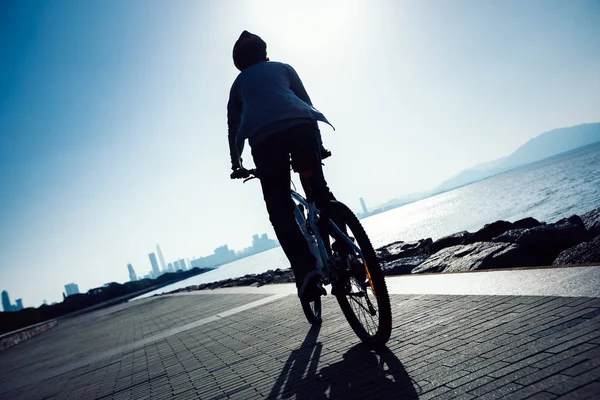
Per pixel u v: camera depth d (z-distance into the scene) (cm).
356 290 234
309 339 287
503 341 169
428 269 426
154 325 730
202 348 369
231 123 257
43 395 355
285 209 237
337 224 219
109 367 409
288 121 218
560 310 184
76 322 2148
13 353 1122
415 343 203
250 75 239
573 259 273
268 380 216
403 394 149
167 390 256
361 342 241
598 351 134
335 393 170
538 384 126
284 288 684
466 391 136
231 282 1424
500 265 359
